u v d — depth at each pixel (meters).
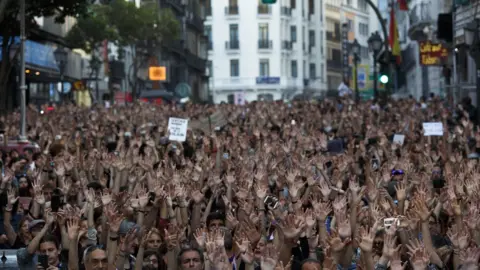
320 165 20.05
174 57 112.56
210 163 21.34
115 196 16.77
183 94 85.19
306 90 148.88
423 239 13.88
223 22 144.88
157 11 80.69
